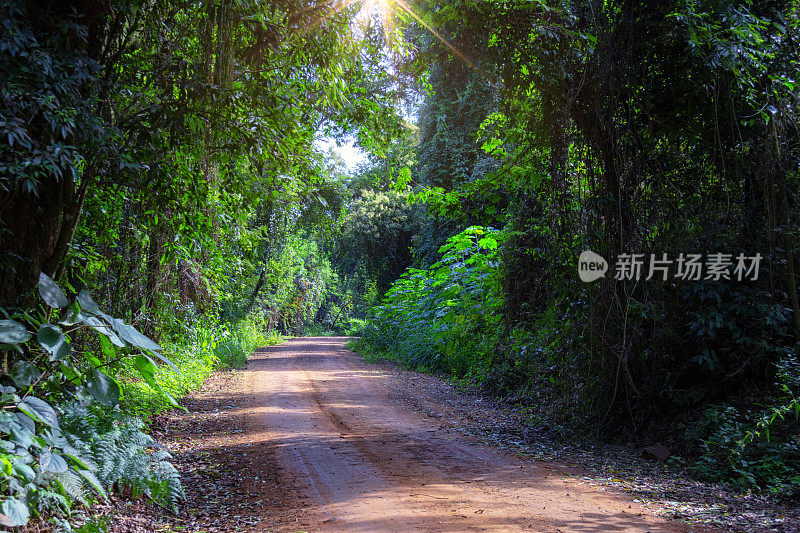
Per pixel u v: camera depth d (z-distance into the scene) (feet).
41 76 16.47
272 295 110.42
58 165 18.60
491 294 45.62
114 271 31.53
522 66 25.62
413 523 14.30
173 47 24.36
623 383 25.85
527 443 25.45
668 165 25.35
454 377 50.67
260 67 25.27
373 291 112.47
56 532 12.92
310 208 59.16
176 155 24.39
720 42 21.31
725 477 19.29
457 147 67.46
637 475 20.03
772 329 22.85
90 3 19.03
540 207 30.40
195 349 48.73
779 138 23.22
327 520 14.78
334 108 29.07
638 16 24.50
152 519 15.39
